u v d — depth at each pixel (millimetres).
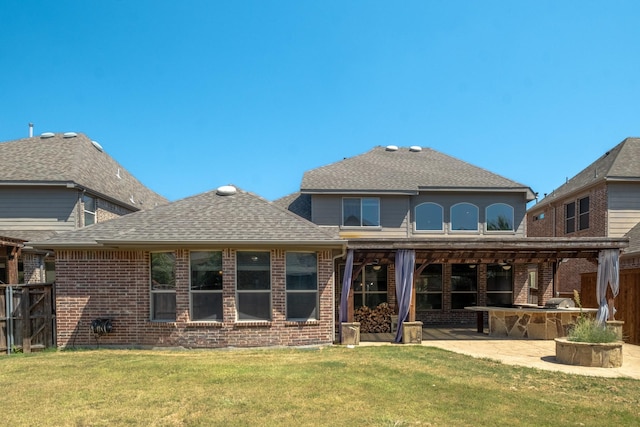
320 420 5961
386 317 16203
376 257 13508
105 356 10352
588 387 7949
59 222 16812
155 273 12031
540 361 10305
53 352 11250
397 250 12789
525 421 6066
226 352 10961
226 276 11711
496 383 8000
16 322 11430
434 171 20109
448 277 18500
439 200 18641
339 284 17344
